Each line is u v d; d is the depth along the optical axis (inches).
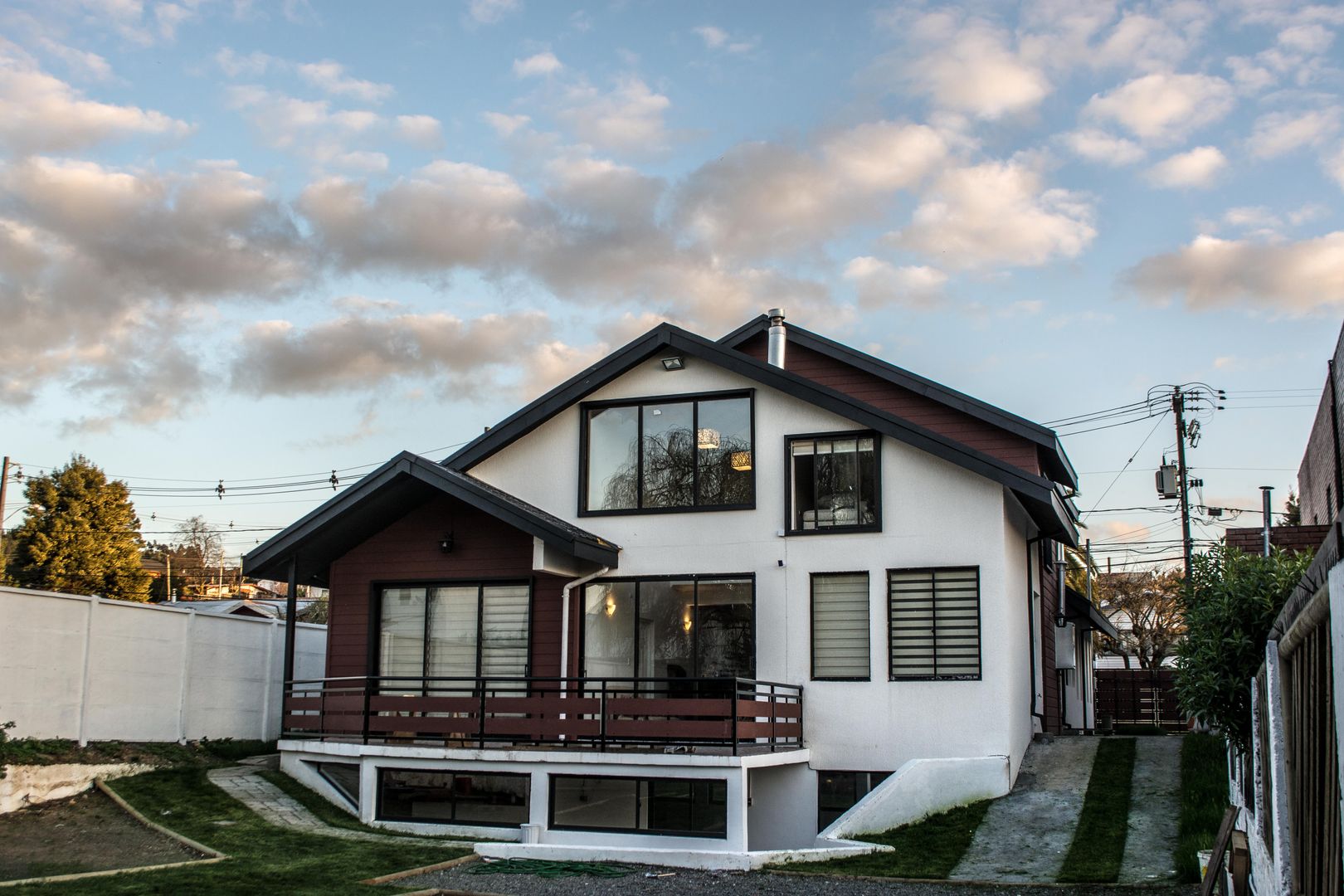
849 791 699.4
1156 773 679.7
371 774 679.1
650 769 619.2
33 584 1464.1
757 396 754.8
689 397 768.3
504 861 584.4
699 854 573.3
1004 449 792.3
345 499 727.7
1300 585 221.3
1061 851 552.7
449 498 784.3
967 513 703.7
